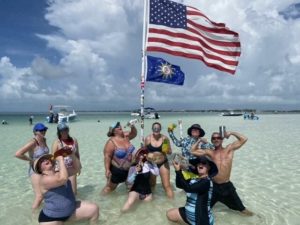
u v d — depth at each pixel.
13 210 3.34
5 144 8.91
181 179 2.53
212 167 2.59
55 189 2.58
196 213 2.51
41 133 3.40
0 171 5.22
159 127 3.77
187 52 4.62
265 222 2.95
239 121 25.98
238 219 3.01
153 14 4.50
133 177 3.36
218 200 3.06
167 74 4.50
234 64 4.89
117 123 3.69
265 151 7.21
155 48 4.50
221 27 4.78
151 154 3.49
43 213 2.59
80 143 8.85
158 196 3.67
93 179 4.61
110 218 3.07
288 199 3.64
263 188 4.10
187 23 4.66
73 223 2.87
